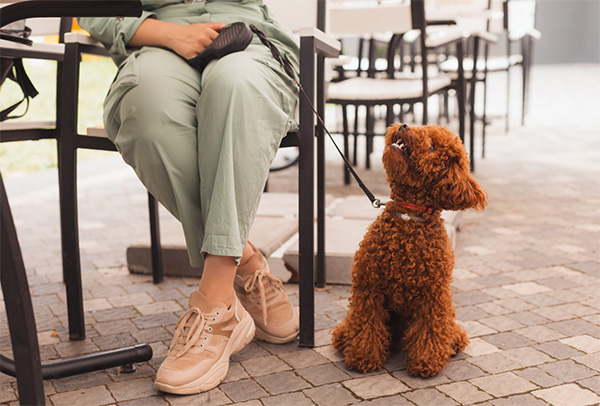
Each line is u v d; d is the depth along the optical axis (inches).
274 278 73.9
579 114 315.6
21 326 46.1
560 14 698.2
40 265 105.3
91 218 138.9
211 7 73.9
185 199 64.0
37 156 213.0
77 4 49.4
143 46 70.1
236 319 66.9
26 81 80.0
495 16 194.9
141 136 62.7
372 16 124.9
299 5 95.7
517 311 82.5
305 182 69.5
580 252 108.8
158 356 70.6
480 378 64.2
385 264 62.9
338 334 70.6
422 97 125.7
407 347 66.7
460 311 82.7
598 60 694.5
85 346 73.4
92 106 289.6
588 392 61.1
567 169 186.1
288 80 68.7
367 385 63.1
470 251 110.0
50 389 62.7
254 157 61.6
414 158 61.7
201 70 68.7
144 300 89.0
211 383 62.4
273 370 66.7
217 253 60.9
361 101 130.0
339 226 111.1
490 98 396.5
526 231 123.0
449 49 260.1
